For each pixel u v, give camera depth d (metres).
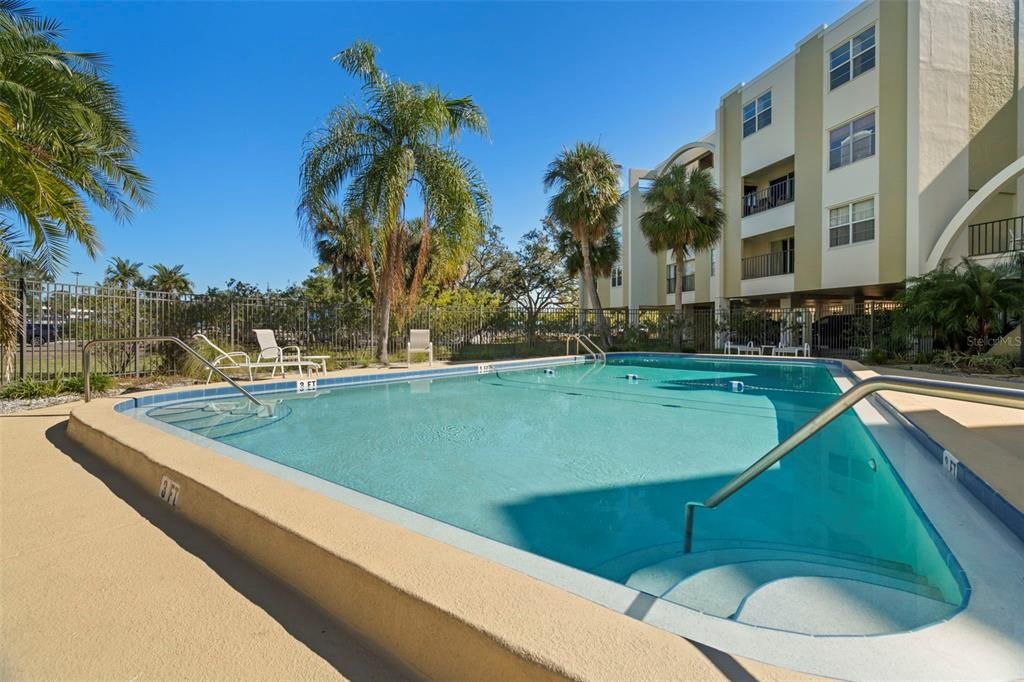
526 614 1.39
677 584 2.29
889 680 1.29
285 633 1.67
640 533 2.93
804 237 16.58
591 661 1.18
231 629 1.70
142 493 3.15
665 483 3.88
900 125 13.73
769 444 5.14
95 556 2.26
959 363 10.55
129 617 1.77
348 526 2.04
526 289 32.50
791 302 18.47
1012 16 14.13
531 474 4.14
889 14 13.95
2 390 7.12
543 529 3.01
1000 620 1.63
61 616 1.78
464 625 1.36
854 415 5.64
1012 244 12.66
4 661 1.53
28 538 2.46
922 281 11.30
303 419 6.56
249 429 5.95
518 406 7.54
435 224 11.88
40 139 7.12
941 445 3.65
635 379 10.99
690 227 17.22
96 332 9.17
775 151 17.64
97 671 1.48
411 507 3.40
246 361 9.75
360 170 11.48
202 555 2.27
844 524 3.00
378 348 12.86
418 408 7.37
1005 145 13.90
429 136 11.73
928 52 13.34
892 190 13.94
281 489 2.53
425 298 19.98
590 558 2.62
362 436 5.55
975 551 2.24
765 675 1.16
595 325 18.33
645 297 26.48
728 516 3.17
